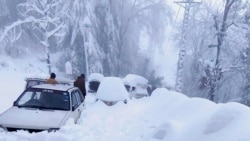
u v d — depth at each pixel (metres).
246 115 4.96
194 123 5.73
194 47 33.03
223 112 5.18
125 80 23.77
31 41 35.66
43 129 6.16
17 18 34.16
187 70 34.44
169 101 9.55
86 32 33.12
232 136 4.58
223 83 29.67
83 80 13.75
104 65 36.50
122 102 12.23
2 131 6.07
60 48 35.44
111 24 37.41
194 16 33.34
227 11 27.38
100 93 12.68
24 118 6.38
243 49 26.36
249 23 26.67
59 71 33.34
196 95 31.31
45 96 7.59
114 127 8.20
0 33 30.27
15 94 14.34
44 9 26.94
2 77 20.08
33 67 30.42
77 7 33.31
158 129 6.39
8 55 30.39
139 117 9.59
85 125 7.91
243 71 26.86
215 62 27.19
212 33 29.20
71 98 7.73
